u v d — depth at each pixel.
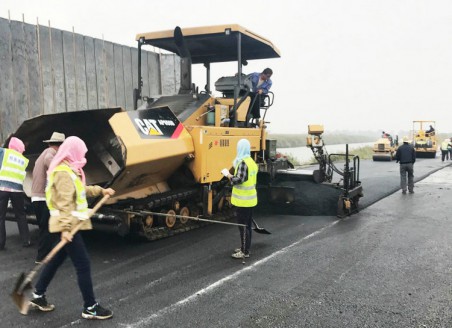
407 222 7.60
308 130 8.97
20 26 8.73
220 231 6.90
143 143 5.59
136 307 3.90
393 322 3.59
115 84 11.06
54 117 5.70
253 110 8.80
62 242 3.38
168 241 6.27
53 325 3.55
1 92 8.36
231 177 5.42
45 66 9.23
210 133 6.79
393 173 15.95
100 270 4.94
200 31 7.54
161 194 6.38
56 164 3.51
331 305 3.94
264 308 3.88
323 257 5.46
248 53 9.06
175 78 12.89
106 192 3.88
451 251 5.72
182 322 3.60
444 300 4.06
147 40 8.20
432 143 27.22
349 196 8.11
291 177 8.85
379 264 5.16
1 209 5.74
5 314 3.76
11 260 5.32
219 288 4.38
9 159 5.75
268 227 7.21
